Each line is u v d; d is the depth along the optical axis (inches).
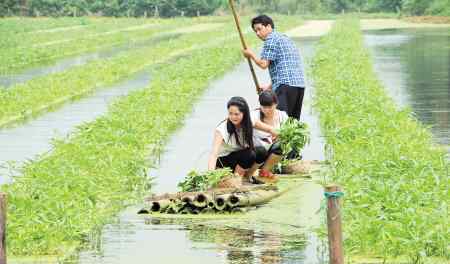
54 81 1780.3
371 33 3821.4
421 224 633.6
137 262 619.5
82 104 1529.3
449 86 1697.8
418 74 1942.7
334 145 989.8
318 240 669.9
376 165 816.9
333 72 1754.4
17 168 900.0
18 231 649.6
